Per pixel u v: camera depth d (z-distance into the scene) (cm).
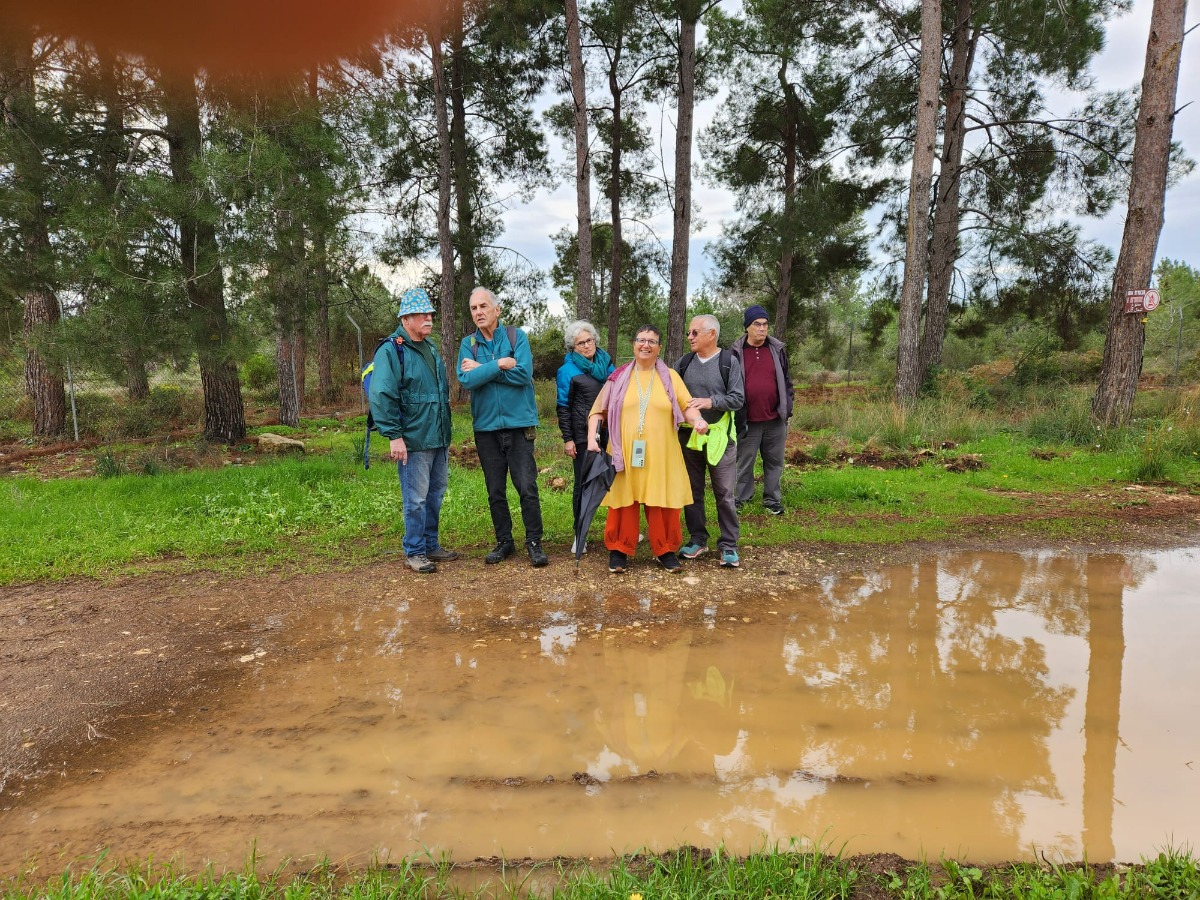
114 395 1565
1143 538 587
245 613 438
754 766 278
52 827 243
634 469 490
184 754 287
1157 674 350
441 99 1800
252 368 2875
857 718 312
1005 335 2808
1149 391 1386
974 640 392
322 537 594
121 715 318
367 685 344
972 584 481
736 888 208
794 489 733
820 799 257
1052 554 548
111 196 799
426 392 509
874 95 1683
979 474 834
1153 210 987
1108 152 1479
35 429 1255
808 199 1762
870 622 418
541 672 357
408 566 522
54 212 861
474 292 519
